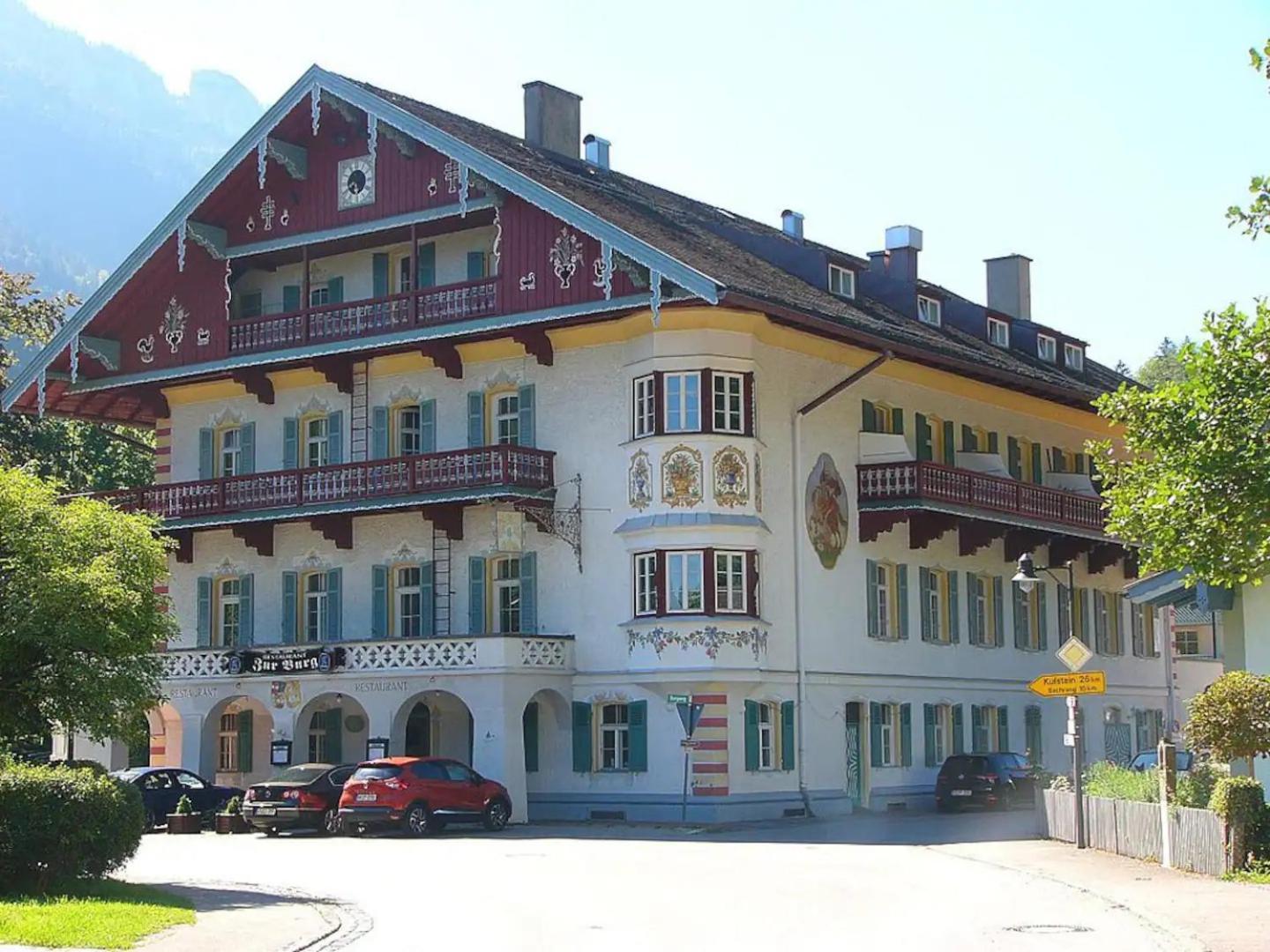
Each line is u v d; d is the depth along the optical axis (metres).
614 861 28.08
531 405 41.56
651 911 20.80
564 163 46.84
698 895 22.64
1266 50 16.11
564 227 39.59
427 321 41.75
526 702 39.00
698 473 38.78
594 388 40.62
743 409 39.22
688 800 38.28
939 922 19.45
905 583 45.19
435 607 42.69
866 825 37.69
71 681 23.42
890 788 43.53
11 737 24.12
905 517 43.75
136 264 45.81
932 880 24.55
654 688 38.97
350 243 44.28
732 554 38.88
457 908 21.20
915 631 45.47
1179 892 21.48
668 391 39.12
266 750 45.19
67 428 61.25
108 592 23.31
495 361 42.38
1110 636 55.44
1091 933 18.27
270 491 44.09
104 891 20.94
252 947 17.12
